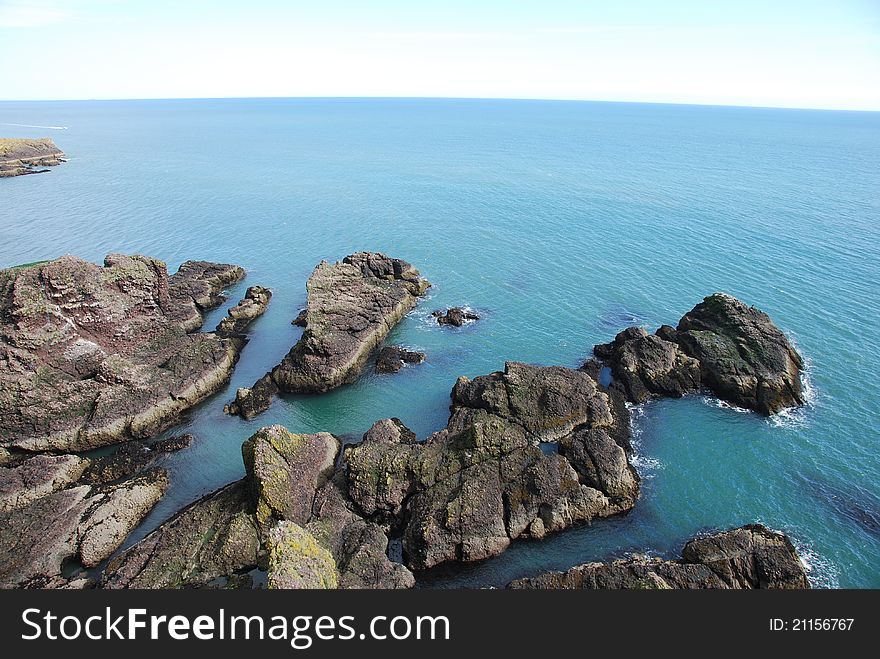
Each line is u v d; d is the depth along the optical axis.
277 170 180.50
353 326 63.66
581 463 43.47
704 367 56.28
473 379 54.19
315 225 115.12
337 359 59.12
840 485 44.19
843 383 55.94
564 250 95.75
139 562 36.97
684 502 42.75
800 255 89.88
